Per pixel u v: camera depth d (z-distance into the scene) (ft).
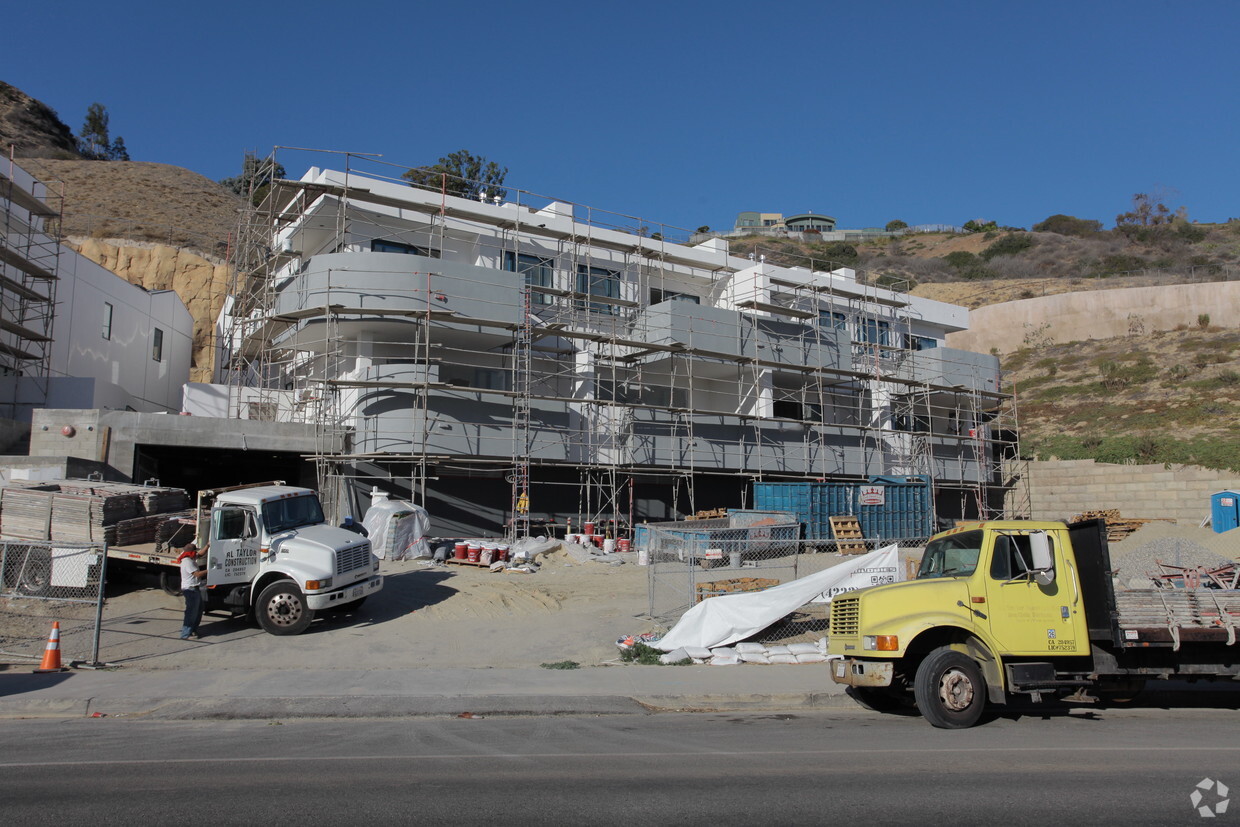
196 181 233.55
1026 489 119.03
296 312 77.41
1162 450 109.81
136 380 115.34
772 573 67.21
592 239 96.43
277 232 94.38
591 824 19.25
